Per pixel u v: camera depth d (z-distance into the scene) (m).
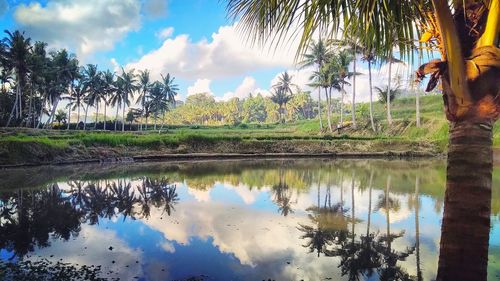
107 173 19.53
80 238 7.35
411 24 3.04
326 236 7.44
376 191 13.34
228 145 32.78
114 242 7.05
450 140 2.57
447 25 2.26
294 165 24.52
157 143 30.94
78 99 58.66
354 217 9.15
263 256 6.19
